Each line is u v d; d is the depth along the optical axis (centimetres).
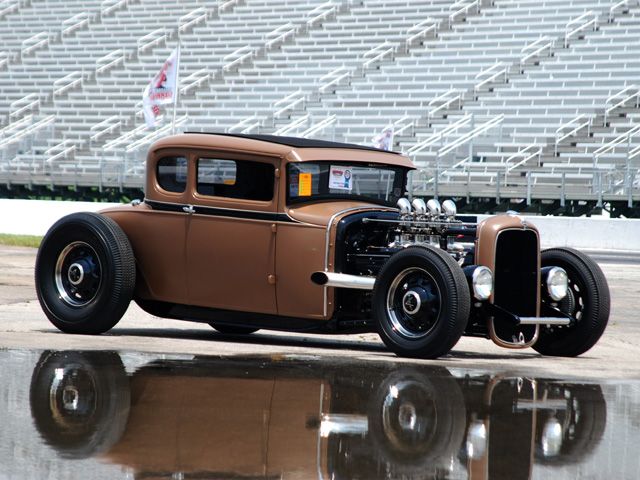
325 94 6638
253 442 809
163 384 1052
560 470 751
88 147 6675
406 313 1343
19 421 859
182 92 7012
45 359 1196
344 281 1385
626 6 6612
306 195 1468
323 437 835
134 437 814
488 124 5828
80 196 6425
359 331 1419
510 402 1018
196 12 8056
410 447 811
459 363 1299
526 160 5425
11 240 3912
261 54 7319
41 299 1541
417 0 7331
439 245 1445
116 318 1506
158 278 1534
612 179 4928
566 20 6631
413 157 5662
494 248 1377
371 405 976
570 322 1454
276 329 1467
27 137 6912
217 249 1484
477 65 6444
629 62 6069
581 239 4703
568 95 5997
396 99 6394
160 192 1535
